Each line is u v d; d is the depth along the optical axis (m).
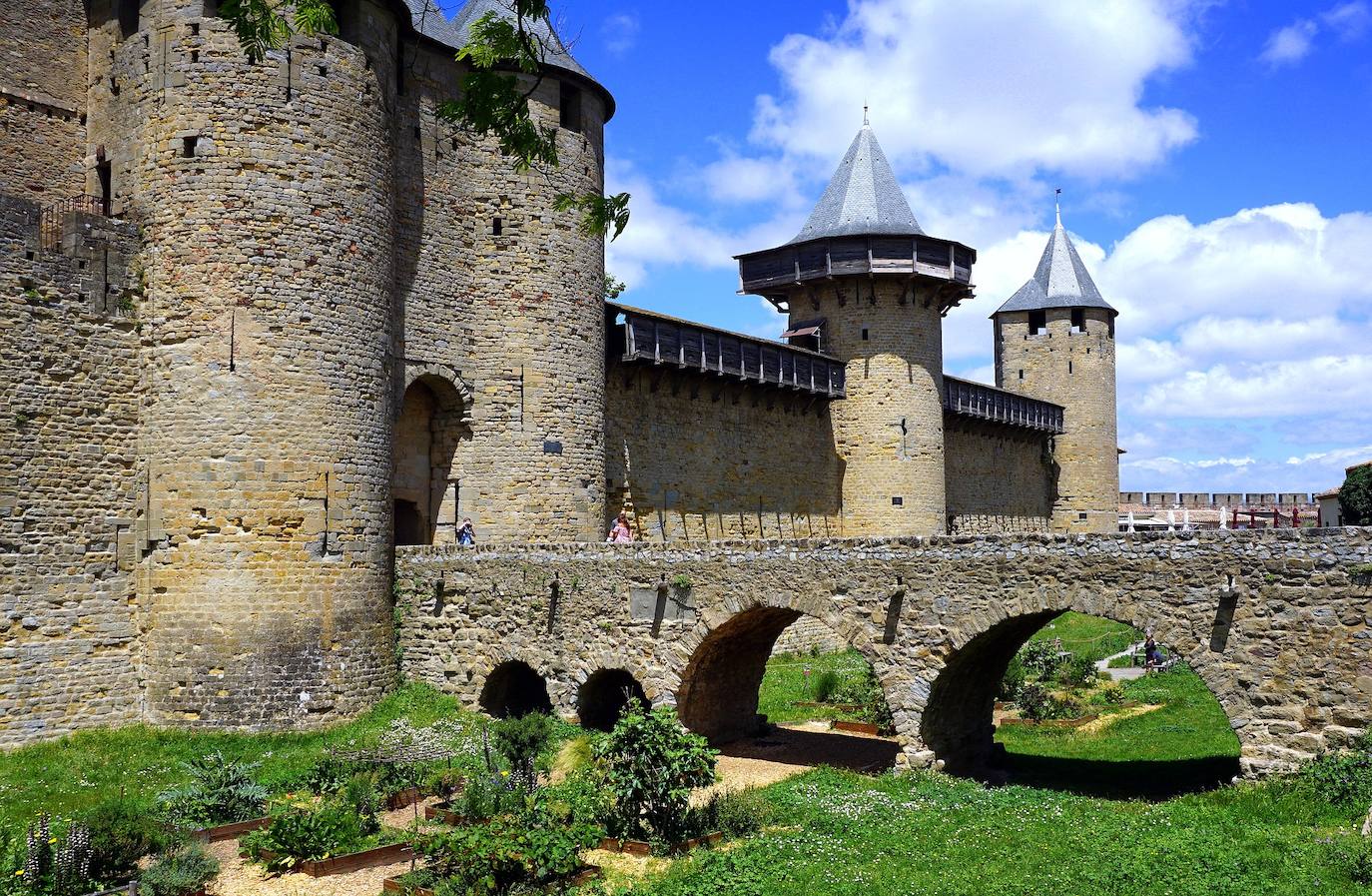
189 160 21.38
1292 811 14.41
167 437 21.14
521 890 12.94
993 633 18.78
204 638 20.64
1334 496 51.91
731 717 23.70
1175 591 16.45
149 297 21.61
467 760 19.11
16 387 20.03
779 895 12.49
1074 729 23.97
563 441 27.80
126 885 12.77
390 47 24.17
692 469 34.16
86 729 20.33
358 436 22.45
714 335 34.03
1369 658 15.09
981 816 15.81
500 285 27.55
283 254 21.53
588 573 22.03
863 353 40.38
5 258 20.03
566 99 29.36
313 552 21.48
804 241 40.62
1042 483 57.62
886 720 24.22
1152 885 11.98
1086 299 59.00
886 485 39.97
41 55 22.75
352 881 13.68
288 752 19.69
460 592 23.53
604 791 15.99
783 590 19.88
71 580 20.53
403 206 25.73
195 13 21.58
